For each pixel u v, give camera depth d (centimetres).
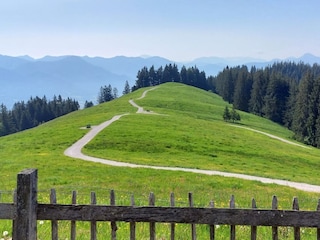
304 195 3130
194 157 6012
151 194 816
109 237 1081
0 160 4831
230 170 4916
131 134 7488
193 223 785
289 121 17550
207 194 2692
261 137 10394
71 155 5644
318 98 14012
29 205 762
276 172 5291
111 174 3788
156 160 5431
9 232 1128
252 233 793
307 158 7325
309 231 1225
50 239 1039
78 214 789
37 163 4531
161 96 17712
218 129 10012
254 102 19950
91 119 10294
